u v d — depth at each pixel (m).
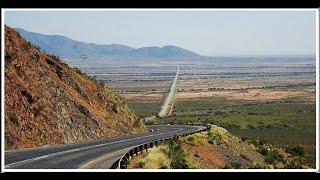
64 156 35.97
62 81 60.78
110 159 34.56
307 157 78.94
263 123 146.62
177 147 44.16
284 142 100.75
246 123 146.25
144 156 36.53
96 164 31.23
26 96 47.41
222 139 66.75
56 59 66.44
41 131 46.56
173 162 36.06
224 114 179.75
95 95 69.12
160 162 33.97
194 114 183.00
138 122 81.12
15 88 46.03
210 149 57.28
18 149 40.34
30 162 31.17
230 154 61.25
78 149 42.31
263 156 72.62
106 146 46.31
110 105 72.56
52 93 53.62
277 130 130.12
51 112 50.53
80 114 58.06
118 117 72.81
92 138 57.28
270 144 82.88
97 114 64.62
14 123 43.16
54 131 48.94
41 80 52.69
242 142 75.25
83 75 72.19
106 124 65.25
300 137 113.19
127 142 52.38
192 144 55.25
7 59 48.03
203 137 62.62
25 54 52.38
